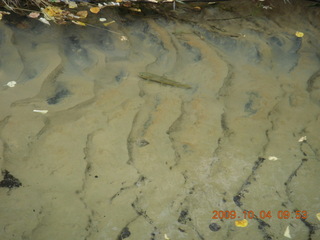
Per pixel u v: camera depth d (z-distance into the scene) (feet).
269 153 8.65
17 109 8.91
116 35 11.98
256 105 9.99
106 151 8.22
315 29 13.82
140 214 7.07
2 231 6.49
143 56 11.29
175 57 11.40
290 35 13.25
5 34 11.16
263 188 7.86
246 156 8.52
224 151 8.57
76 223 6.77
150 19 13.02
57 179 7.51
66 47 11.13
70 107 9.18
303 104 10.23
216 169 8.13
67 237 6.54
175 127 9.02
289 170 8.31
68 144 8.27
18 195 7.11
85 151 8.16
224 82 10.66
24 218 6.75
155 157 8.23
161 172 7.92
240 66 11.43
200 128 9.07
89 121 8.87
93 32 11.94
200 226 6.99
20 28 11.51
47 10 12.52
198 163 8.21
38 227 6.63
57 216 6.85
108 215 6.98
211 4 14.48
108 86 9.98
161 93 9.98
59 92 9.57
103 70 10.51
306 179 8.14
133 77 10.40
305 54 12.39
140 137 8.65
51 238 6.48
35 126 8.57
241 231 6.99
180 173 7.95
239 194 7.68
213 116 9.47
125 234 6.70
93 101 9.45
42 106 9.11
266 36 13.00
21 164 7.72
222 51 11.96
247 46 12.32
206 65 11.23
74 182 7.50
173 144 8.59
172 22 13.07
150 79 10.39
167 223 6.98
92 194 7.31
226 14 13.97
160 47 11.74
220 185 7.80
